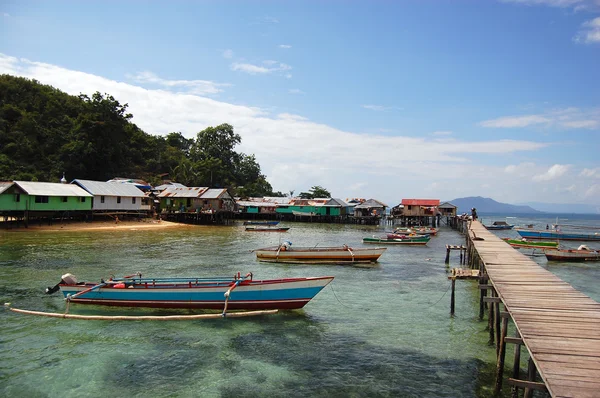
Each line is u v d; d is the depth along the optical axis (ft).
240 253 116.26
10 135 226.38
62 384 38.22
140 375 40.24
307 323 55.62
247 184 367.25
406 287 78.23
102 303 59.21
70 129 250.57
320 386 38.50
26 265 88.69
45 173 218.59
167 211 227.40
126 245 125.59
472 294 73.15
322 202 278.26
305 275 88.22
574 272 99.45
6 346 46.29
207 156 357.00
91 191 176.14
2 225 155.22
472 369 42.32
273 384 38.78
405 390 37.86
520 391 37.40
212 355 44.93
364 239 148.05
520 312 36.32
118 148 264.31
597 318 34.55
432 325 55.67
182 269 90.58
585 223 428.56
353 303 65.98
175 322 54.85
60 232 148.36
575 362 25.85
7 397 35.81
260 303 58.18
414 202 254.47
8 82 263.70
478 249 80.69
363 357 44.98
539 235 172.35
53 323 53.57
